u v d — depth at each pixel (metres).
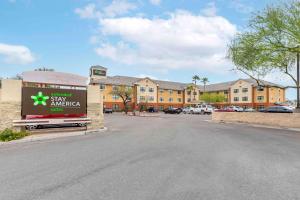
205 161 7.13
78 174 5.83
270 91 68.56
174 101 81.81
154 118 34.69
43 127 14.02
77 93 15.36
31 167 6.48
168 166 6.55
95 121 16.05
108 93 66.50
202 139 11.89
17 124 12.99
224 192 4.64
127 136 13.05
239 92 75.38
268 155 8.04
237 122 26.47
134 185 5.03
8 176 5.69
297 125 20.03
